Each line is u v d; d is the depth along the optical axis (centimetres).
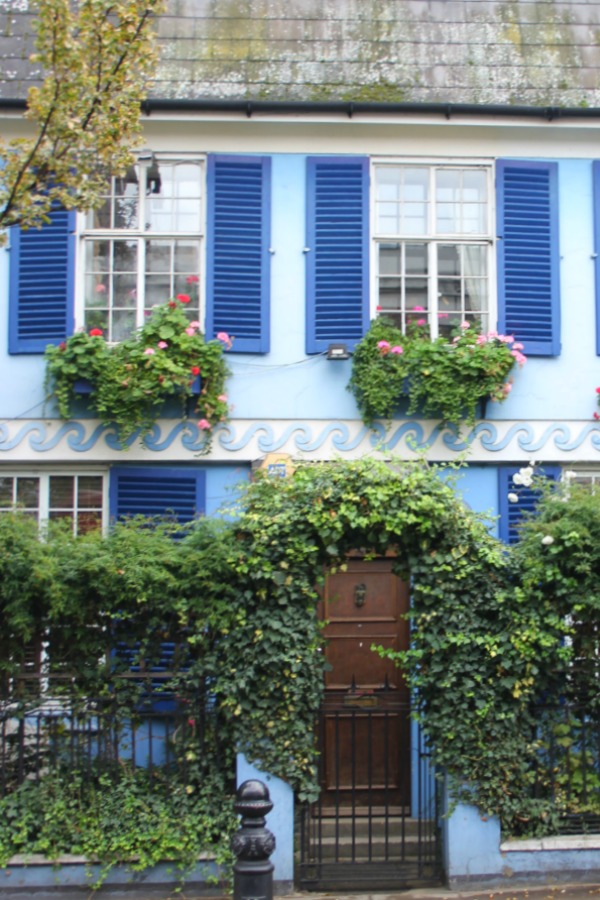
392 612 931
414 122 980
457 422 950
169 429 945
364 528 749
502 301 984
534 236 995
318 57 1024
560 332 988
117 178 980
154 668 778
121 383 907
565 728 771
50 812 732
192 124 978
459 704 751
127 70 794
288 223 985
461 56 1036
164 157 986
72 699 750
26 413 942
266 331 966
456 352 936
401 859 774
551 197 1002
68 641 759
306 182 988
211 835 737
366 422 950
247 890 535
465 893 741
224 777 755
